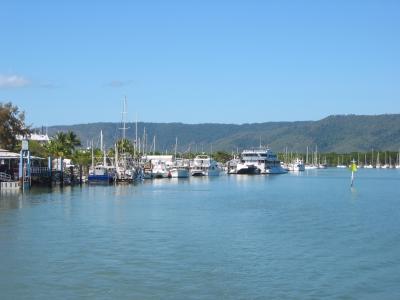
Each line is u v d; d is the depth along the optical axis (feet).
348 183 602.03
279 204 305.32
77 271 128.67
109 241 166.30
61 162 418.72
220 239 173.27
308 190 457.27
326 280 123.85
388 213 257.96
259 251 154.30
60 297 109.70
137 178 540.52
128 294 111.86
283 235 183.73
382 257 148.36
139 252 149.89
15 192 342.64
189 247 158.51
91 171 459.73
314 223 216.54
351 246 164.35
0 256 143.54
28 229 188.24
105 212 243.19
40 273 126.72
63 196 324.39
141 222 211.00
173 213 246.06
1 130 410.72
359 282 122.62
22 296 110.22
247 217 234.79
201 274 127.24
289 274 128.57
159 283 119.55
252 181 618.85
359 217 239.91
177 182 566.36
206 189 446.60
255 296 111.45
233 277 125.08
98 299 108.68
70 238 170.71
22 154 351.87
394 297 112.27
